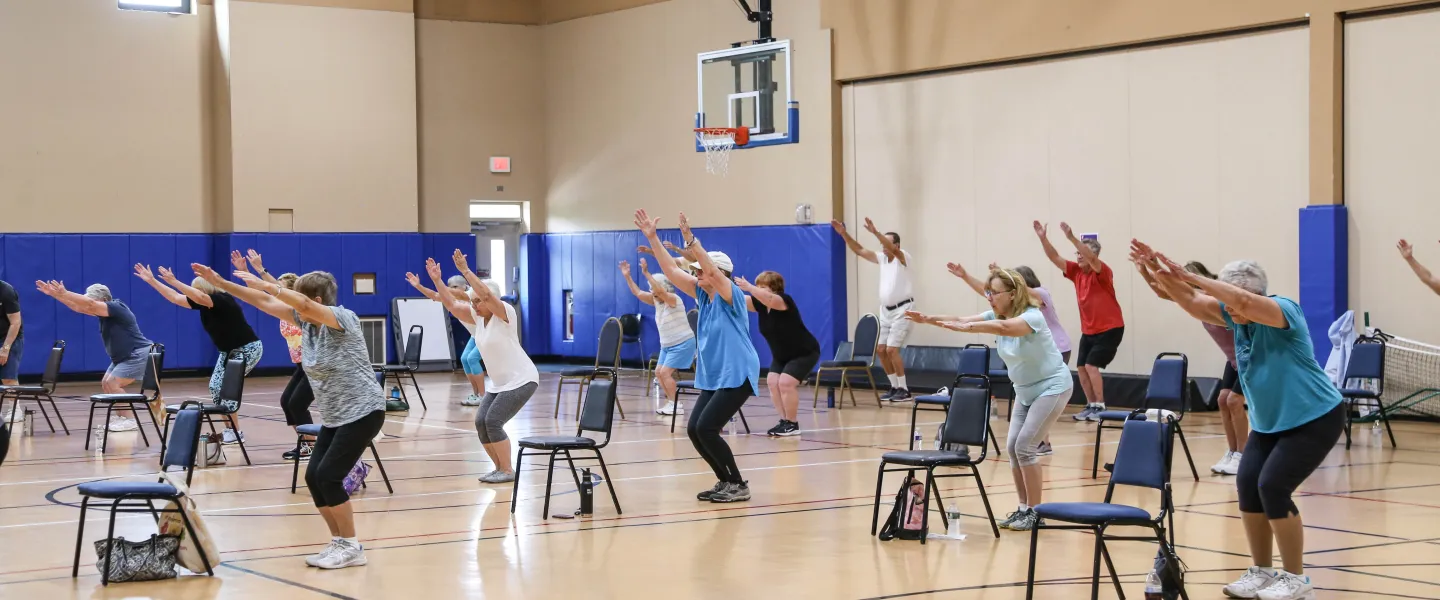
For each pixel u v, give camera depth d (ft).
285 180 64.03
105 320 41.01
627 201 66.49
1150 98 47.52
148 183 63.57
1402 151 41.52
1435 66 40.75
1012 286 23.56
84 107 62.34
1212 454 34.04
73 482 31.19
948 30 52.54
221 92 63.98
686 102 63.41
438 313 66.85
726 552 22.31
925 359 53.72
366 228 65.67
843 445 36.88
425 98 68.59
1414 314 41.37
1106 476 30.42
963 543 22.98
